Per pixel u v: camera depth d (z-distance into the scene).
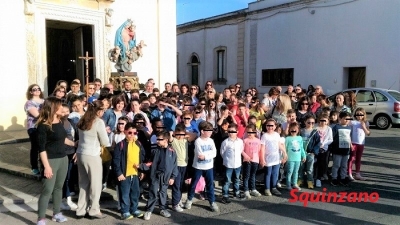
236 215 4.86
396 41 13.69
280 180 6.25
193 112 6.11
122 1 11.87
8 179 6.04
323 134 6.16
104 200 5.30
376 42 14.30
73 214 4.78
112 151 5.15
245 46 20.08
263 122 6.37
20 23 9.72
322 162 6.21
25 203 5.11
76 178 5.07
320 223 4.56
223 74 21.73
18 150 7.79
